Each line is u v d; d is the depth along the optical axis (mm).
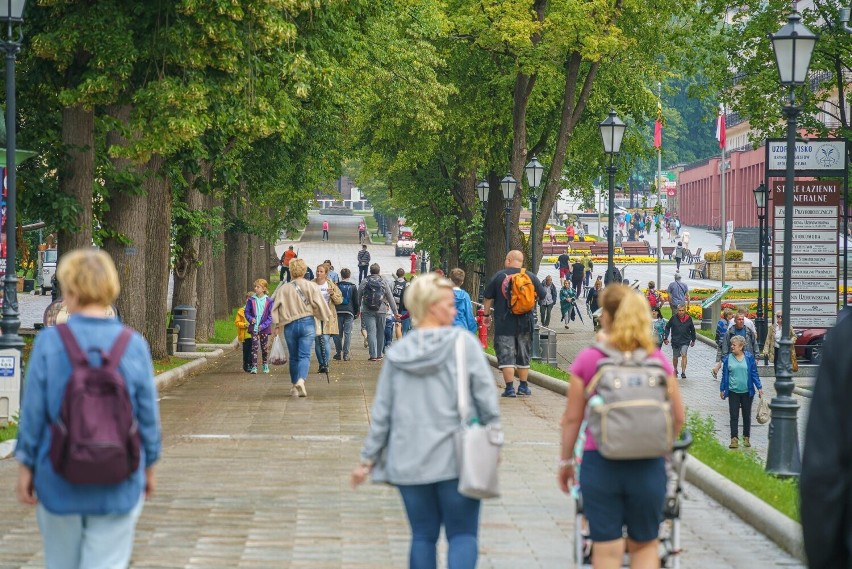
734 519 19875
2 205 37969
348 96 68750
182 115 39156
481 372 12492
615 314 13016
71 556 10883
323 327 44812
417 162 93812
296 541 17406
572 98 70562
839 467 8109
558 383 40031
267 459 24812
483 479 12156
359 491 21219
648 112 80312
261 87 42406
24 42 41156
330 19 47125
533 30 67062
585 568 13594
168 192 51875
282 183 72375
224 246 84938
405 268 180750
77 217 42656
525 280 37438
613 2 68000
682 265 168875
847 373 8203
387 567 15938
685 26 78562
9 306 29094
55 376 10594
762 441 44594
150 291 51656
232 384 43344
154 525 18375
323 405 35188
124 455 10383
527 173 67812
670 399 12836
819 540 8125
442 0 74875
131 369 10719
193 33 38688
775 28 75375
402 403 12484
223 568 15797
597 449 12633
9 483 21719
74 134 42562
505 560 16531
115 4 39000
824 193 60031
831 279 60469
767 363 63438
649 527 12812
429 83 75375
